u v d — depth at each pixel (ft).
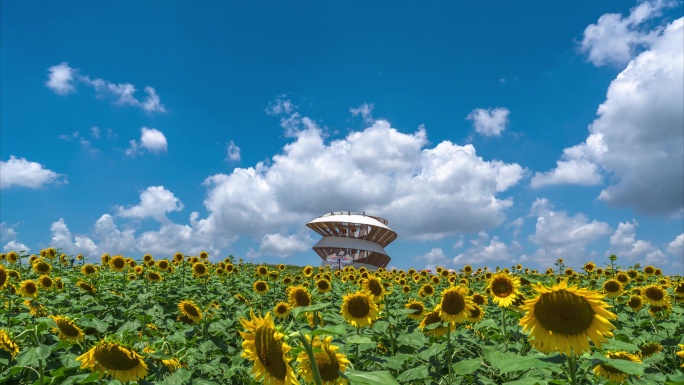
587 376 18.39
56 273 58.65
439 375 24.56
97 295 46.55
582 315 13.05
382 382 10.73
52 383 19.81
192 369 23.98
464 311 25.39
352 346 25.91
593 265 66.49
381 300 32.35
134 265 62.28
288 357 11.91
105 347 16.71
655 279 61.31
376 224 366.22
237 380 25.64
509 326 29.86
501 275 28.48
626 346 14.23
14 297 37.47
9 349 20.20
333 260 270.05
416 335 26.91
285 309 33.42
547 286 13.73
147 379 19.08
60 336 22.77
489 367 22.79
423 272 70.54
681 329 35.88
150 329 31.71
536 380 13.82
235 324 35.17
